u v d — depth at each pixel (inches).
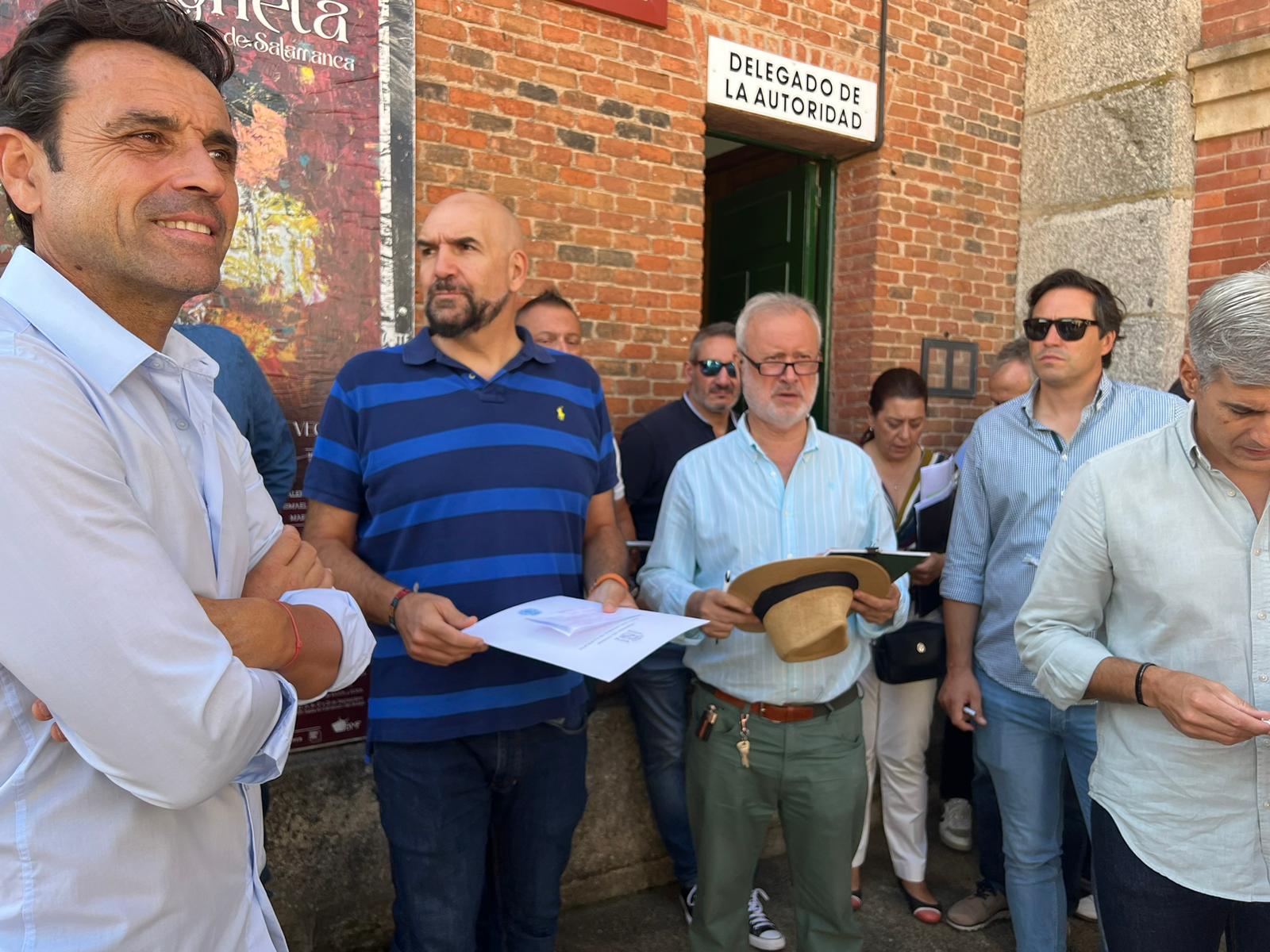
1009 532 95.8
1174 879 60.7
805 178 177.9
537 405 76.3
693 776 86.7
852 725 84.7
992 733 95.8
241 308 105.6
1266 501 58.3
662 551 90.4
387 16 113.0
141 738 31.1
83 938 33.4
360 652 46.0
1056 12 185.0
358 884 103.7
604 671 56.5
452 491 71.6
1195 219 170.9
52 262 36.4
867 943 111.7
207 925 38.4
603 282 138.8
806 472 86.9
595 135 135.6
